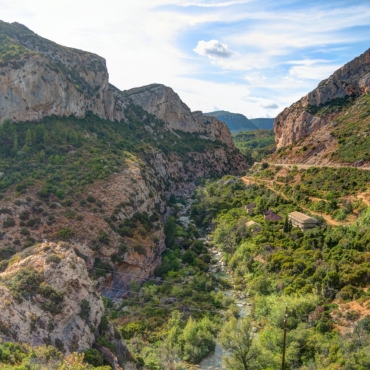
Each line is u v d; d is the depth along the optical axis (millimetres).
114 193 77688
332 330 46156
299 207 89812
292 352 43625
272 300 54438
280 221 83875
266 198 100562
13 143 85188
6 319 31469
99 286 60156
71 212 68062
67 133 98000
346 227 69000
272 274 63719
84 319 36875
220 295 62219
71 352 33500
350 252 60000
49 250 40500
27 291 34719
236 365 44094
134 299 62000
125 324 54281
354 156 101875
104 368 31922
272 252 70625
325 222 76312
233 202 111125
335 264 56969
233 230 88125
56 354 30578
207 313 57938
